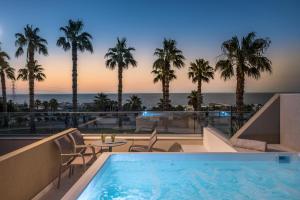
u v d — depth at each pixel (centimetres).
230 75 1270
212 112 749
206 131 691
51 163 457
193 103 2736
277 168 476
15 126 763
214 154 488
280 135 620
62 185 464
